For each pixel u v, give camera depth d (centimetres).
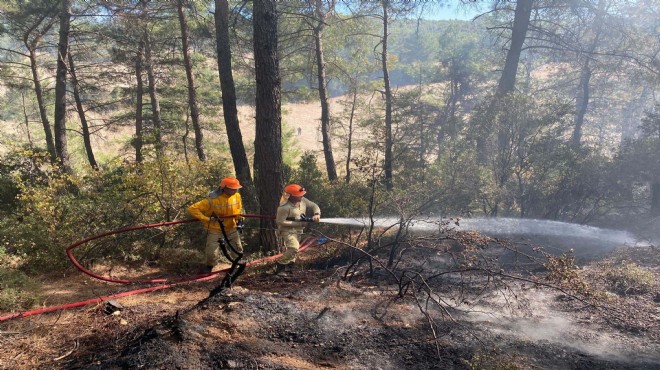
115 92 1948
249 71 1772
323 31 1856
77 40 1641
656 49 1658
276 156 755
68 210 712
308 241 904
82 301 521
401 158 1248
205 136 2391
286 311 470
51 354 387
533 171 1016
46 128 1778
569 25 1650
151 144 840
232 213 638
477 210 1020
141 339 397
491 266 640
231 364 361
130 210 752
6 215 903
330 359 384
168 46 1864
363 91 2234
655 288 540
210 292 531
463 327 443
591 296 462
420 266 669
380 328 441
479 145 1088
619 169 1012
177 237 782
